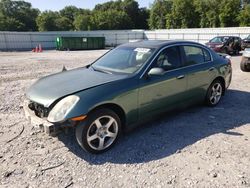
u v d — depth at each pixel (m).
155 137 4.17
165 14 83.06
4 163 3.39
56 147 3.83
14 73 10.91
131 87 3.84
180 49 4.80
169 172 3.20
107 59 4.81
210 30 38.16
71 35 42.56
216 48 18.19
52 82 3.99
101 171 3.23
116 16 88.19
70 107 3.32
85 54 24.73
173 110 4.73
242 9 60.47
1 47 36.09
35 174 3.16
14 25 76.88
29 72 11.23
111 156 3.59
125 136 4.21
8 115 5.22
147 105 4.12
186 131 4.41
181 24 74.62
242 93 6.97
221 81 5.79
